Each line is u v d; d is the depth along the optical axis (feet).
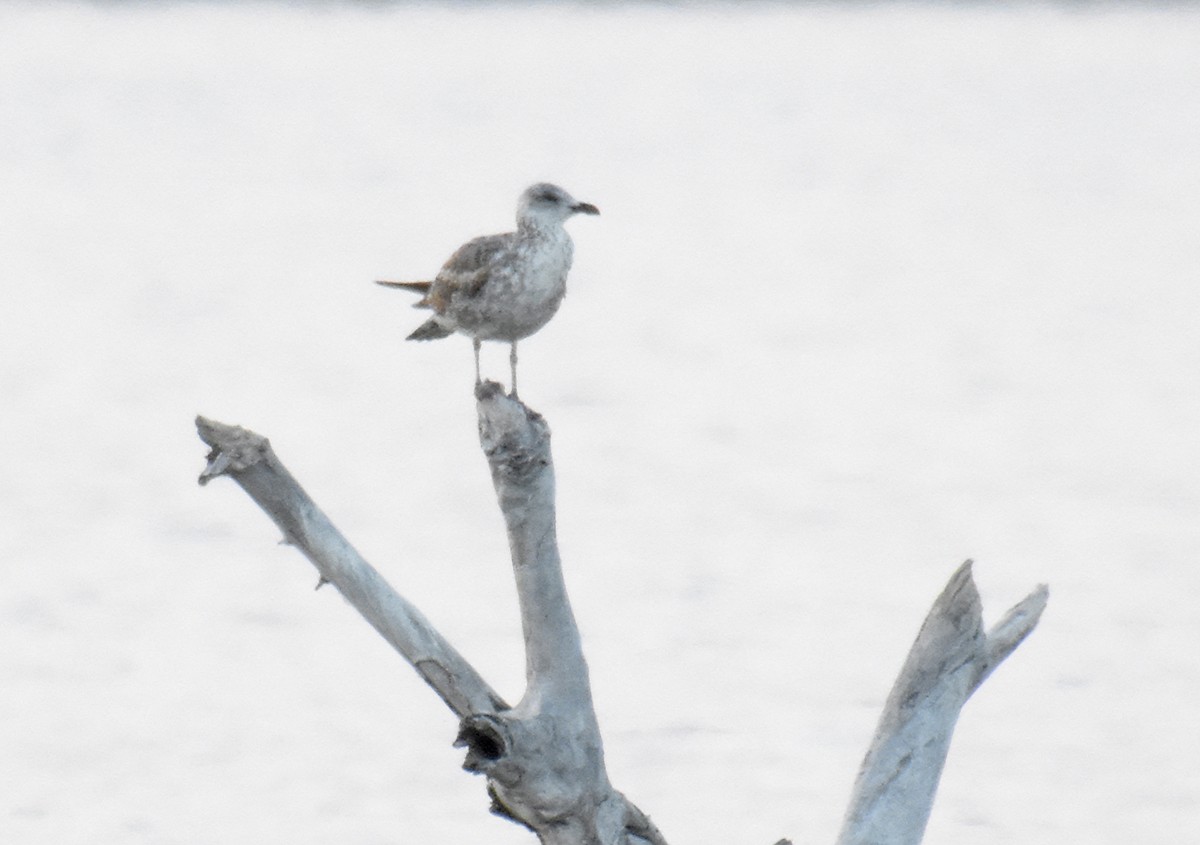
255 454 20.08
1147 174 232.32
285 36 467.52
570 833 20.75
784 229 185.26
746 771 39.42
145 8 544.21
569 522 66.03
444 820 37.29
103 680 47.03
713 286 144.25
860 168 243.81
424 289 28.68
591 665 47.57
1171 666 47.57
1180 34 501.56
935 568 59.52
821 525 65.92
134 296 134.62
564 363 106.42
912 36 499.10
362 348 112.16
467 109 321.52
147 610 54.13
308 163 242.78
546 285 26.71
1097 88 361.92
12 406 91.40
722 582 57.11
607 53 445.37
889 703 22.49
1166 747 41.22
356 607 20.72
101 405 92.07
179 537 63.77
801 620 52.37
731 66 416.46
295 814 37.60
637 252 167.12
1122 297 136.56
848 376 102.94
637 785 38.58
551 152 260.21
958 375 103.55
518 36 488.85
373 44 453.58
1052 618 52.75
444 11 577.02
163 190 210.79
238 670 48.03
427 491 71.72
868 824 21.99
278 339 115.75
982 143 273.54
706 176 235.40
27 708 44.73
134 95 328.29
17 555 61.00
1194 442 83.61
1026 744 41.52
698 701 44.47
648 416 89.76
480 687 20.81
